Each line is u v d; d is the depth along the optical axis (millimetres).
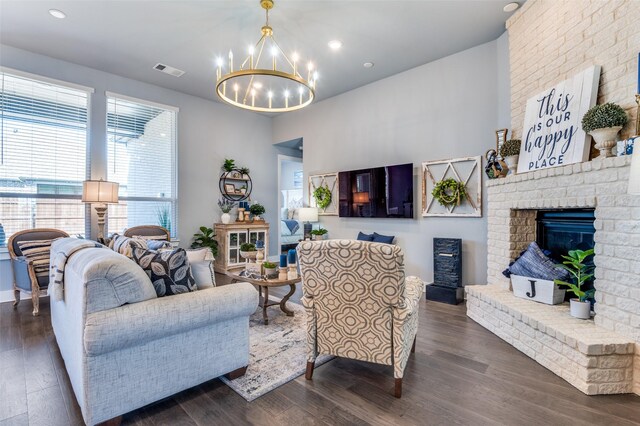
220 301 1897
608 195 2094
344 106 5410
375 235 4770
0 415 1709
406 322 1978
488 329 2936
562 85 2654
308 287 2053
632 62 2131
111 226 4625
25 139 3941
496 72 3754
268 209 6641
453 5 3139
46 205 4086
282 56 4098
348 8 3150
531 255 2828
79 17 3279
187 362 1847
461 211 4051
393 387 2006
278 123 6602
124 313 1567
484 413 1732
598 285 2176
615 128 2129
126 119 4773
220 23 3395
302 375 2152
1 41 3730
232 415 1727
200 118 5598
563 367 2078
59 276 2018
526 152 2988
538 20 2990
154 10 3166
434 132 4293
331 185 5594
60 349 2373
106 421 1581
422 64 4383
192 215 5480
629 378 1914
